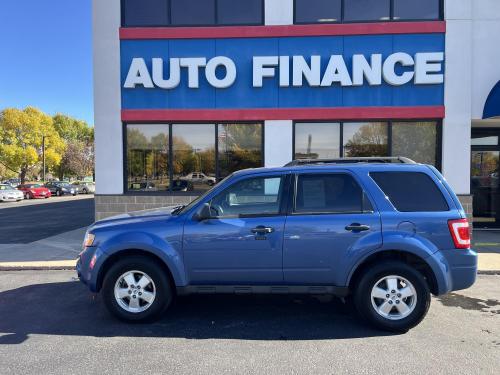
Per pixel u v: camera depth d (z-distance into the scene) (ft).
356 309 15.20
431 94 30.58
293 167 15.30
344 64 30.45
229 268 14.70
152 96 31.55
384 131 31.37
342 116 30.91
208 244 14.67
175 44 31.32
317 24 30.86
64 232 38.81
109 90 31.45
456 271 14.16
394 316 14.23
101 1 31.14
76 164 218.59
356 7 31.12
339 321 15.52
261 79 30.83
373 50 30.58
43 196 119.34
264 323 15.38
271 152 31.37
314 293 14.70
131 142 32.32
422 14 30.83
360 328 14.78
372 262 14.56
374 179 14.78
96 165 31.73
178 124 32.17
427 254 14.01
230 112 31.37
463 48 30.22
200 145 32.24
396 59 30.25
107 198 31.81
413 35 30.40
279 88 31.17
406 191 14.61
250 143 32.01
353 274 14.60
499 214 37.81
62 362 12.17
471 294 18.83
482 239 31.91
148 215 16.01
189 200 31.86
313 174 15.03
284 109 31.09
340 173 14.96
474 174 37.96
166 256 14.70
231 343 13.53
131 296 15.06
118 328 14.87
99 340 13.80
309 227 14.38
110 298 15.02
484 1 30.25
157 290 14.98
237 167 32.17
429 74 30.35
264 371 11.56
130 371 11.61
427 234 14.16
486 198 37.93
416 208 14.40
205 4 31.68
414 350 12.91
